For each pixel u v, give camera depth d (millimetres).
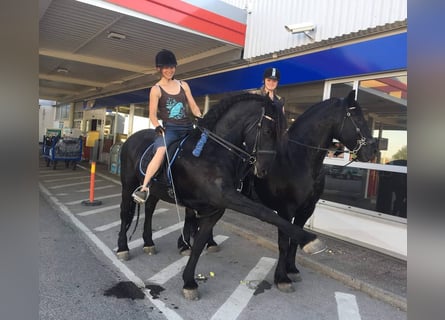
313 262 5102
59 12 7441
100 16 7551
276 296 4086
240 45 8258
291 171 4078
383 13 5629
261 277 4609
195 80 10586
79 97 21578
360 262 5223
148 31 8234
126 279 4266
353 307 3965
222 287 4246
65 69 13758
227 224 6980
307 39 6855
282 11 7430
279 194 4148
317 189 4324
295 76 7301
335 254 5543
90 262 4727
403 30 5488
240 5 8484
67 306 3541
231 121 3746
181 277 4414
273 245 5797
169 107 3967
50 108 30281
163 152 3900
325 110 4148
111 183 11695
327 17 6500
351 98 4051
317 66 6801
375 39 5840
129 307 3607
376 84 6031
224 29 7945
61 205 8023
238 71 8922
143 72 12781
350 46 6199
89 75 14758
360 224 6152
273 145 3496
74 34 8898
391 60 5617
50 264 4562
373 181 6020
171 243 5781
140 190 3973
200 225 3945
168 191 4051
